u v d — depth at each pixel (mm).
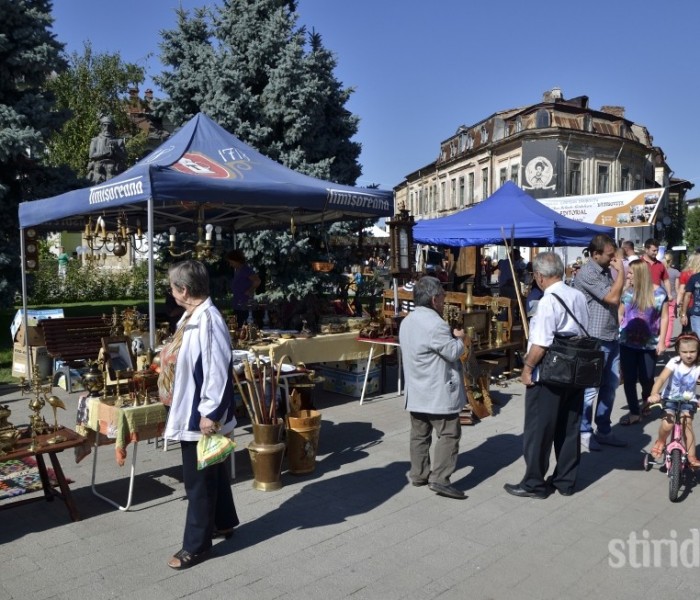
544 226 9828
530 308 9516
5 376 9133
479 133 41656
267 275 13906
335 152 15008
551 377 4410
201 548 3658
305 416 5344
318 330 7855
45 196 12844
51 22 12820
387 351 8039
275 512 4449
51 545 3936
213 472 3648
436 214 49719
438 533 4129
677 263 40938
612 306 5836
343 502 4645
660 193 13406
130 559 3750
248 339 7031
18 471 5172
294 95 13766
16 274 12492
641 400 7844
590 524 4285
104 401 4566
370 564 3705
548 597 3357
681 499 4738
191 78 13938
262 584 3469
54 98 13391
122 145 17625
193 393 3572
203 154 7055
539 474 4727
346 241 14547
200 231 7168
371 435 6371
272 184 6551
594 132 35844
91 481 4941
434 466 4781
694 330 9211
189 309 3711
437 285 4727
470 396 6758
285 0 14844
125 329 7145
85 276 20078
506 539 4047
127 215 9227
